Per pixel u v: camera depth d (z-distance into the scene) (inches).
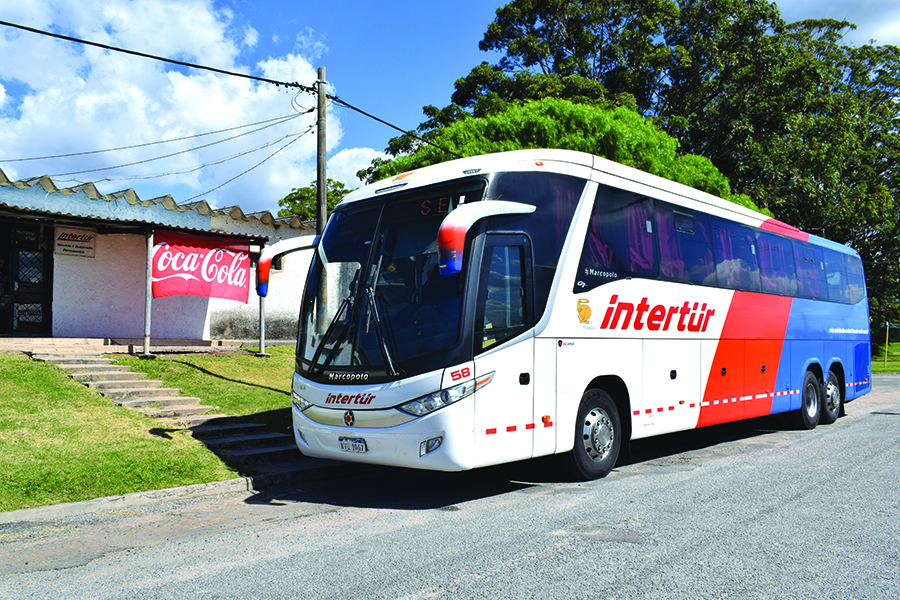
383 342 252.4
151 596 158.4
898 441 409.4
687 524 217.5
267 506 262.7
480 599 151.4
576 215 296.5
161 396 420.2
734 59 1180.5
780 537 202.1
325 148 508.4
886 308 1803.6
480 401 245.1
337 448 262.2
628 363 315.3
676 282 350.6
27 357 456.1
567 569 172.2
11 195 502.0
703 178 810.2
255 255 673.0
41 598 158.9
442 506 254.1
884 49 1619.1
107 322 566.6
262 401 439.5
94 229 555.2
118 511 251.6
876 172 1588.3
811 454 366.0
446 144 778.2
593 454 298.8
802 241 499.2
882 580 164.4
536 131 755.4
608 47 1268.5
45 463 278.8
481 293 250.8
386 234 274.8
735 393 394.3
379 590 158.6
